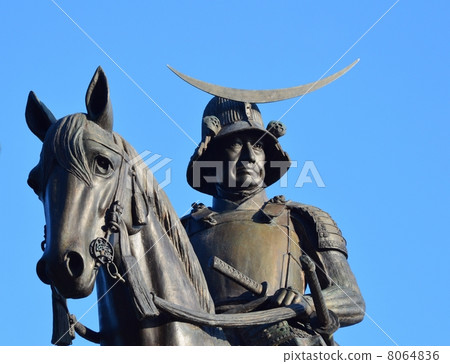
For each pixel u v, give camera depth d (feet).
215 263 40.19
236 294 42.60
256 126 46.32
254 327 40.37
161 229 36.52
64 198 33.22
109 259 33.19
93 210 33.42
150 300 34.68
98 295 35.86
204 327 37.06
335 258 45.03
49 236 32.86
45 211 33.58
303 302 40.42
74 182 33.47
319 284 41.01
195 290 37.11
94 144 34.14
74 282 32.45
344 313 43.37
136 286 34.53
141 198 35.42
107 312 35.65
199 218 45.32
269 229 44.78
